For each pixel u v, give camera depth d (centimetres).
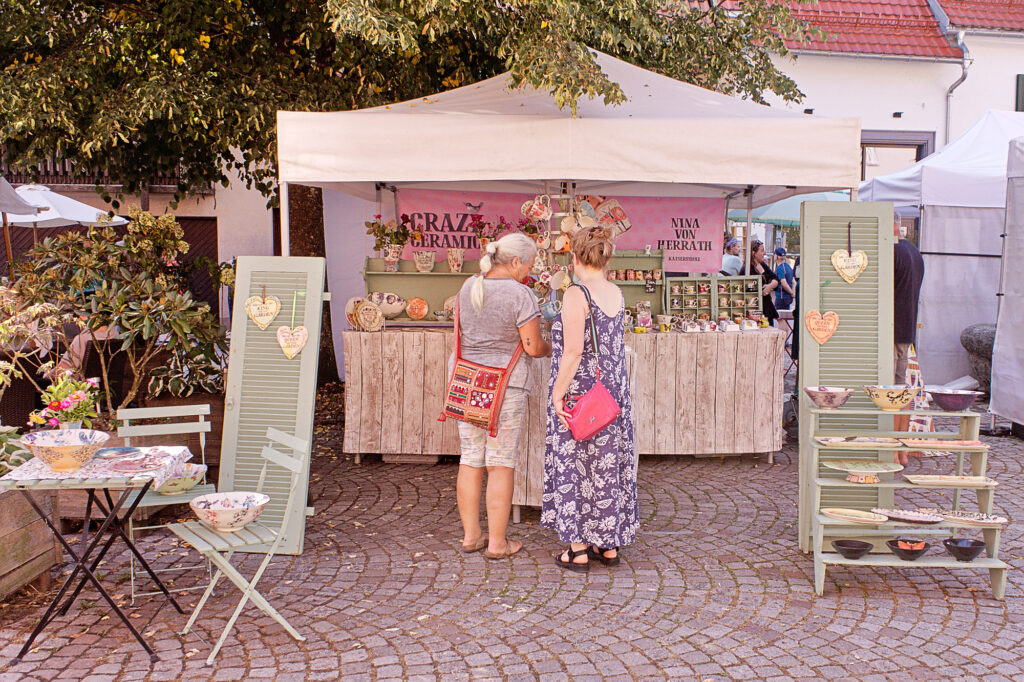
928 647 345
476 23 645
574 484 428
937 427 788
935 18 1314
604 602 393
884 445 407
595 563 445
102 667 331
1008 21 1296
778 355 657
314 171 511
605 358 419
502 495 448
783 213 1145
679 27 850
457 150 507
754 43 902
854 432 451
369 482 612
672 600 395
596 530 428
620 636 357
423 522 518
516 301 433
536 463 513
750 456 689
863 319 456
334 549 469
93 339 564
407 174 508
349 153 509
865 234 455
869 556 411
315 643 353
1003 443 730
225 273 554
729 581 418
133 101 706
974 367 919
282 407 475
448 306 695
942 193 916
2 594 379
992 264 931
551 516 440
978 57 1291
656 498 566
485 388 435
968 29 1267
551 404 432
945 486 402
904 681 317
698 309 720
